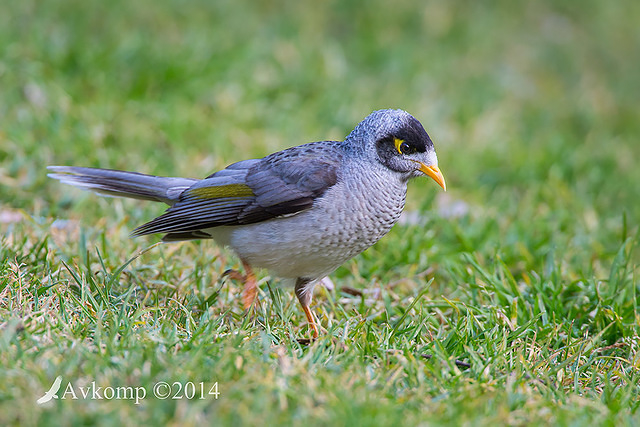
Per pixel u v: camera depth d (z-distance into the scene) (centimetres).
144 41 1579
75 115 1359
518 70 2011
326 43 1825
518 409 682
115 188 962
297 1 2028
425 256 1126
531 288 1004
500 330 887
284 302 970
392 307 966
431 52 1931
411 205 1290
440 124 1634
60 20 1667
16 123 1314
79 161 1255
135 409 618
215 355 716
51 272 898
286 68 1661
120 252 1023
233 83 1549
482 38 2047
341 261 909
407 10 2064
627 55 2172
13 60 1447
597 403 708
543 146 1617
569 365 820
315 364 717
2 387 620
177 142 1355
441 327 887
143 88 1480
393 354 772
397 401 668
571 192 1448
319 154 898
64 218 1116
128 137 1343
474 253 1123
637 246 1273
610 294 991
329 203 865
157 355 693
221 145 1374
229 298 955
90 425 595
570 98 1931
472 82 1858
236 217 885
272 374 670
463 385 710
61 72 1477
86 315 788
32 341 698
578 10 2288
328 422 614
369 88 1706
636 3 2367
